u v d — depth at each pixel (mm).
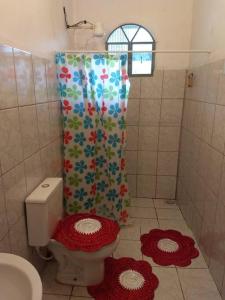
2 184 1223
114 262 1934
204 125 2016
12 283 847
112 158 2246
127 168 2971
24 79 1425
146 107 2764
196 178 2219
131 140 2877
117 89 2102
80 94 2084
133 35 2623
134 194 3053
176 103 2725
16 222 1396
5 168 1243
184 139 2658
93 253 1515
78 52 1998
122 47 2652
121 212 2406
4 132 1220
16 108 1335
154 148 2885
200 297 1635
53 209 1639
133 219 2570
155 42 2613
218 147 1716
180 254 2035
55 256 1680
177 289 1695
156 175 2973
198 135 2174
